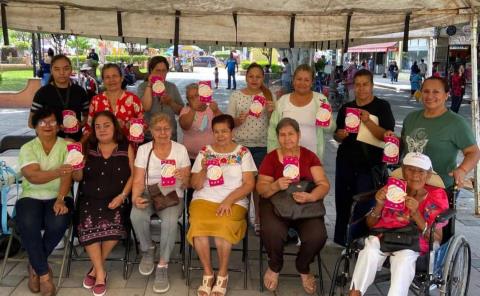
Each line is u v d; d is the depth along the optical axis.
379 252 3.22
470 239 5.10
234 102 4.76
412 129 3.80
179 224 4.16
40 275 3.67
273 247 3.70
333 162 8.77
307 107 4.34
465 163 3.51
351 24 4.77
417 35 10.88
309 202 3.69
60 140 4.01
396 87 28.73
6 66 33.50
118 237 3.76
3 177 3.90
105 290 3.81
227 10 4.41
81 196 3.99
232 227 3.73
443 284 3.21
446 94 3.66
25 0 4.38
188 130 4.71
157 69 5.17
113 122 3.97
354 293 3.19
